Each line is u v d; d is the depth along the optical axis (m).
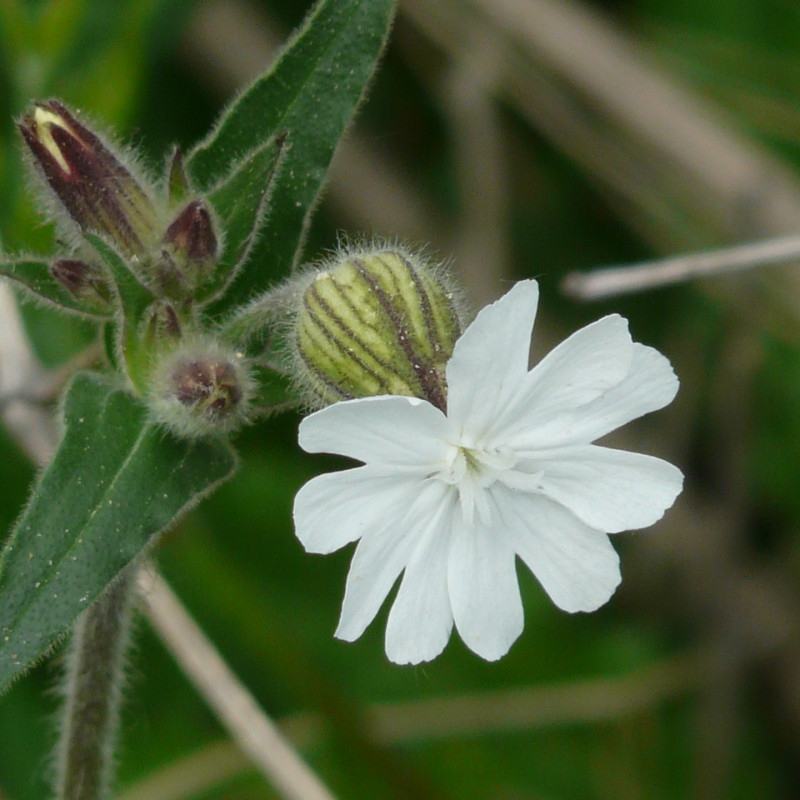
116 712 0.29
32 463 0.33
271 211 0.28
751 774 0.33
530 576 0.34
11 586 0.26
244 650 0.33
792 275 0.34
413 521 0.26
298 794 0.30
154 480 0.27
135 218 0.28
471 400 0.26
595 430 0.26
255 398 0.28
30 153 0.28
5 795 0.32
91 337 0.32
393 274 0.27
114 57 0.33
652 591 0.34
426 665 0.34
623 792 0.33
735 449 0.34
